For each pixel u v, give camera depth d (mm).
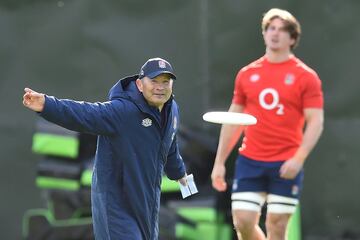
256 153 25594
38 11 33062
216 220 31609
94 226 20703
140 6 32438
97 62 32656
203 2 32094
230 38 31953
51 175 32594
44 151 32781
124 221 19984
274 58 25594
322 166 31375
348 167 31156
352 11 31141
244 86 25938
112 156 19922
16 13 33156
